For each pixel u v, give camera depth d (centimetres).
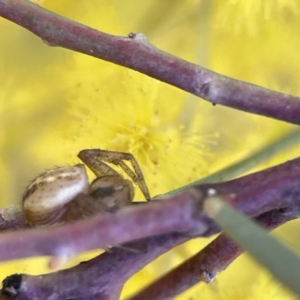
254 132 12
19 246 6
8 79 13
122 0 13
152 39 14
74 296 7
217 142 12
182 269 7
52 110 13
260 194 7
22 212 8
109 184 8
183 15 14
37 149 13
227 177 7
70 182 8
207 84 7
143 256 7
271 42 13
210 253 7
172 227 7
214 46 13
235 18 13
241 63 13
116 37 8
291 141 7
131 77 12
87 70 12
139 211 7
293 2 12
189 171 11
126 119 12
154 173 11
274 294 10
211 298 11
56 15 8
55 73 13
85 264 7
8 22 14
